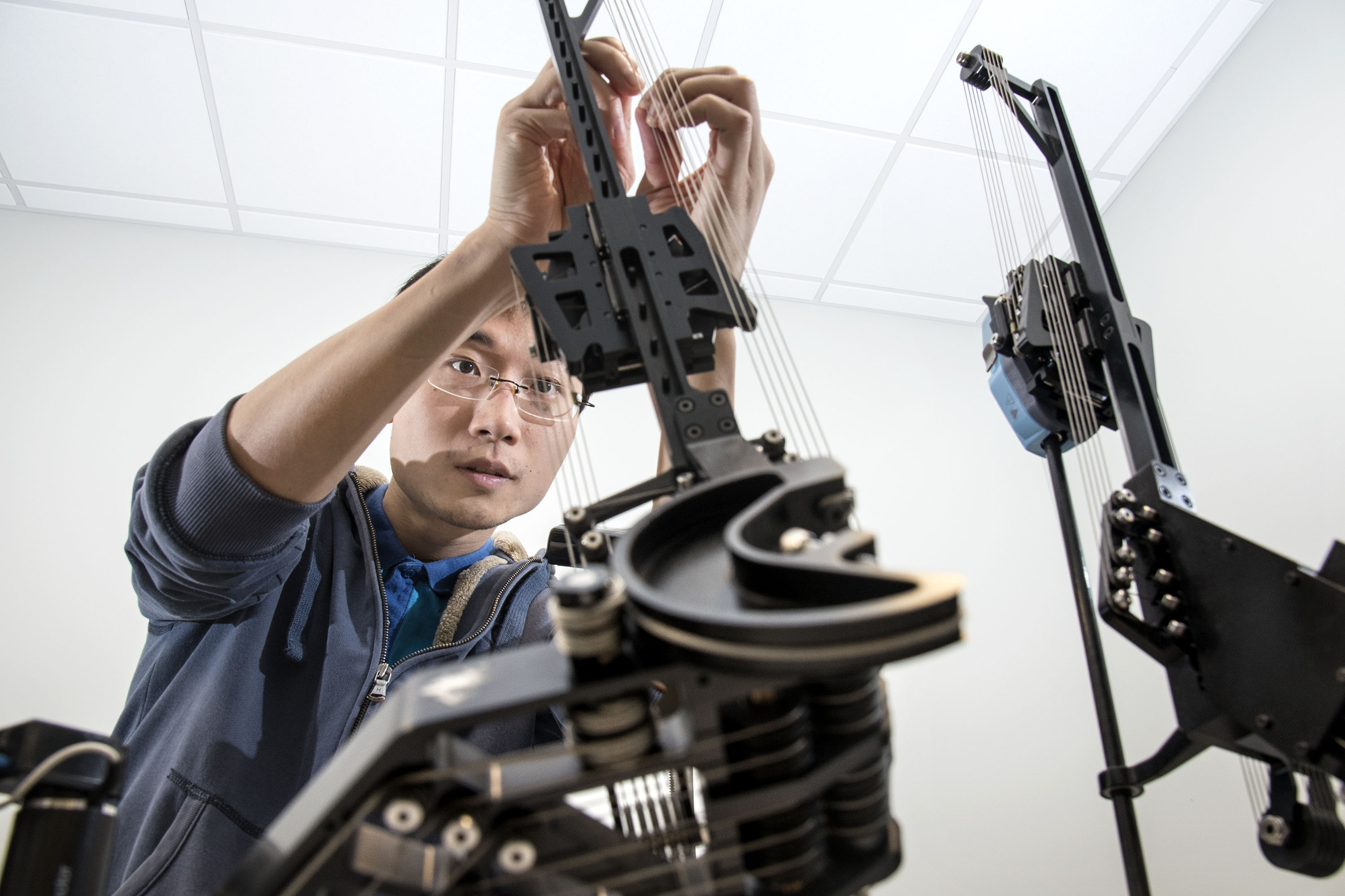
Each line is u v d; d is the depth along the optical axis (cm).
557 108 71
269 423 71
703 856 39
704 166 76
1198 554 72
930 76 245
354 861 37
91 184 254
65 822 42
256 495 72
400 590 96
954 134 259
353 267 277
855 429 288
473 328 73
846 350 305
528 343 101
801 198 276
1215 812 222
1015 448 297
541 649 37
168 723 83
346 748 37
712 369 54
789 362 296
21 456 221
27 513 214
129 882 71
